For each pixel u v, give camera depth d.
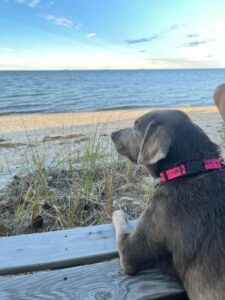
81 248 0.74
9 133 2.92
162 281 0.65
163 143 0.64
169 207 0.62
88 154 1.41
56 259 0.71
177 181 0.64
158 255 0.64
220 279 0.54
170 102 7.32
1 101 7.57
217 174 0.63
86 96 9.44
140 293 0.62
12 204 1.14
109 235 0.79
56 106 6.36
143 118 0.76
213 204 0.59
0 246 0.74
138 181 1.36
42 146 2.15
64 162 1.49
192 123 0.69
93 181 1.24
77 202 1.08
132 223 0.83
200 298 0.56
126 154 0.81
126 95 9.93
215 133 2.53
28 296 0.61
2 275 0.68
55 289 0.63
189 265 0.59
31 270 0.69
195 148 0.65
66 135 2.54
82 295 0.61
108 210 1.09
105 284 0.64
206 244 0.57
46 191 1.14
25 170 1.41
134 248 0.65
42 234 0.79
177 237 0.60
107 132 2.65
